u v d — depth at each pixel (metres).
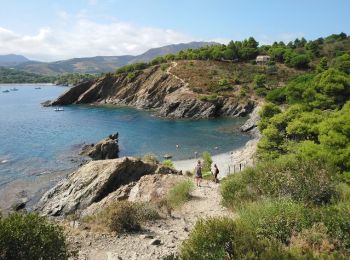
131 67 145.75
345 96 47.94
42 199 31.59
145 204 17.78
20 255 8.91
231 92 113.00
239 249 8.84
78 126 83.50
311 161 18.97
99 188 29.11
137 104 124.62
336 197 15.38
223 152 57.53
